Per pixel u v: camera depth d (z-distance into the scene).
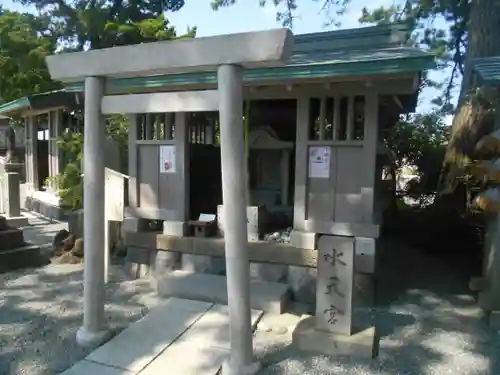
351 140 4.21
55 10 12.58
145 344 3.46
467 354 3.34
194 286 4.48
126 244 5.29
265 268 4.64
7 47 10.83
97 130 3.40
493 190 3.91
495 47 7.28
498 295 3.93
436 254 6.55
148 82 4.33
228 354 3.29
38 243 6.85
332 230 4.33
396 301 4.53
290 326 3.84
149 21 11.52
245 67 2.96
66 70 3.43
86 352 3.34
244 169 2.95
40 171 10.40
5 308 4.22
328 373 3.04
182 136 4.93
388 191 8.14
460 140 7.09
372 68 3.43
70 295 4.59
